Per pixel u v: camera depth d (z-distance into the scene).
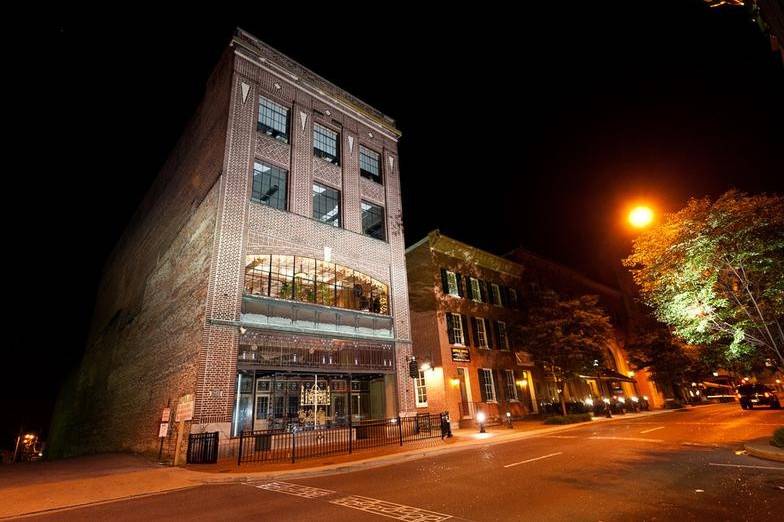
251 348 16.25
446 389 24.59
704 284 11.76
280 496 8.80
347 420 19.06
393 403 20.05
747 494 7.29
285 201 19.62
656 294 13.44
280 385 17.39
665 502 6.98
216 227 16.72
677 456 11.52
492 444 16.58
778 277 10.75
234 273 16.62
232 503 8.29
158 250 25.03
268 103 20.70
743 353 12.58
